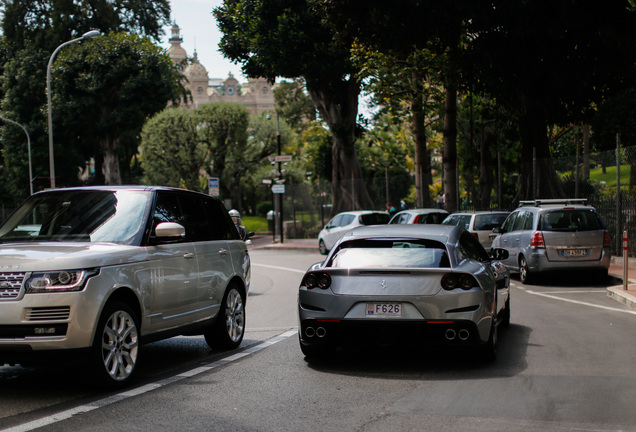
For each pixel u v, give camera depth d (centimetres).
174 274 754
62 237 718
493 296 766
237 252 925
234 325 897
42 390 653
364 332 714
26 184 5378
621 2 2030
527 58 2105
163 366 779
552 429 504
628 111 2833
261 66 3788
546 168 2362
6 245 696
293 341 933
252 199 7169
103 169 5994
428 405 579
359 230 823
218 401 604
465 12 2000
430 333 703
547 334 941
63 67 5075
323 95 3978
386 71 2639
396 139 5228
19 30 5384
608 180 2095
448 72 2364
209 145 5297
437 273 708
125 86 5112
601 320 1062
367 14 2133
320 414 555
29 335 602
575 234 1550
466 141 4219
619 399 589
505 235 1759
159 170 5197
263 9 3456
